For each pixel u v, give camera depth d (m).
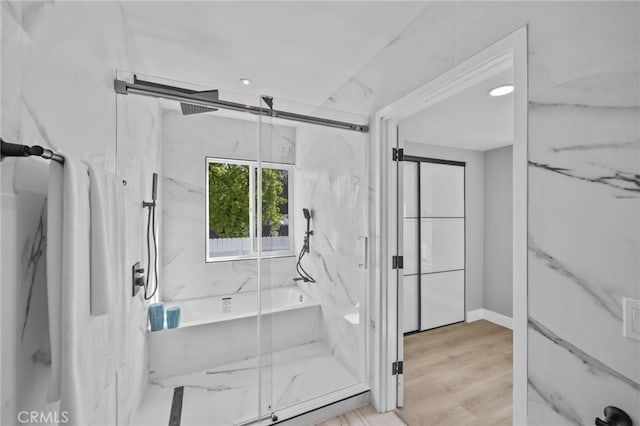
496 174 3.75
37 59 0.78
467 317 3.78
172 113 2.44
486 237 3.86
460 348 3.02
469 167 3.82
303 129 1.97
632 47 0.79
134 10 1.56
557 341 0.96
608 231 0.84
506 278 3.62
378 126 1.98
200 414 1.91
